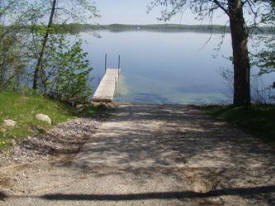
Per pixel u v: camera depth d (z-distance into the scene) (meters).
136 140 10.49
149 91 35.78
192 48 89.12
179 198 6.45
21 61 16.02
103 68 50.16
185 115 16.56
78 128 11.95
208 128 12.62
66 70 18.33
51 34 17.50
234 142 10.35
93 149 9.38
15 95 14.34
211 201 6.36
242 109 15.31
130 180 7.20
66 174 7.43
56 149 9.23
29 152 8.68
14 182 6.88
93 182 7.05
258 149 9.55
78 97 19.05
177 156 8.85
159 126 12.92
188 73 47.81
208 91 36.09
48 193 6.49
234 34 16.72
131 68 52.03
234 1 16.19
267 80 32.00
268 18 16.02
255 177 7.45
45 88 18.31
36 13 15.99
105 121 13.97
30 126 10.66
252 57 17.03
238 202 6.34
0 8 14.77
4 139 9.08
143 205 6.14
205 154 9.05
